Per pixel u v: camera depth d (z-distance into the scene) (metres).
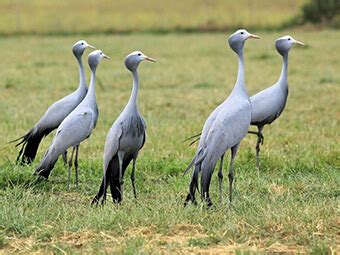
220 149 10.98
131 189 12.81
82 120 12.84
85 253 9.05
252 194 12.02
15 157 15.23
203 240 9.38
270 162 14.21
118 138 11.58
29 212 10.89
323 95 23.73
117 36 48.06
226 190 12.36
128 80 28.61
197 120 19.42
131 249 8.95
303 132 17.39
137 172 13.65
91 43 43.28
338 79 27.56
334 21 50.44
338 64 32.59
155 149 15.56
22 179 13.10
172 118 19.94
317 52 37.22
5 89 26.41
